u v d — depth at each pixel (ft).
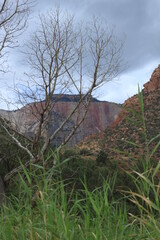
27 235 9.18
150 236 8.70
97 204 9.52
